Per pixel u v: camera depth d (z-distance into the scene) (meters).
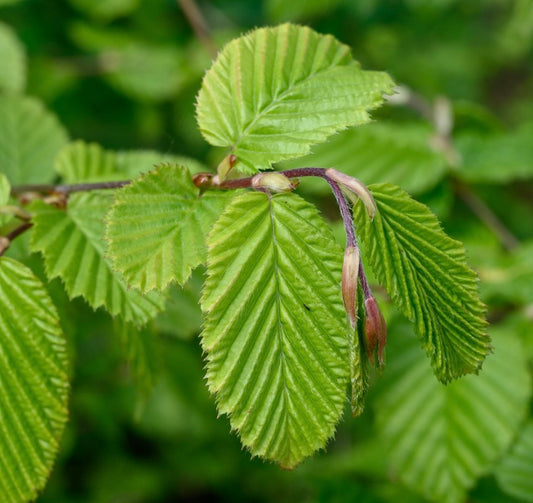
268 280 0.42
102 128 0.91
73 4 0.86
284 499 0.97
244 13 0.99
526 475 0.52
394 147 0.56
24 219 0.45
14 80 0.72
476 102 1.29
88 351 0.80
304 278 0.42
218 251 0.42
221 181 0.43
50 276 0.44
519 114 1.63
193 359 0.79
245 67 0.44
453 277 0.42
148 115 0.90
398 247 0.42
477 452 0.51
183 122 0.89
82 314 0.65
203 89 0.44
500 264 0.54
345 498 0.54
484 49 1.33
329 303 0.42
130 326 0.47
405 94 0.60
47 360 0.43
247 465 0.98
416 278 0.42
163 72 0.86
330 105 0.44
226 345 0.41
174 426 0.85
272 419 0.42
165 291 0.45
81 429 0.90
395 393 0.52
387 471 0.55
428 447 0.52
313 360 0.42
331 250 0.42
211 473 0.96
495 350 0.52
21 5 0.88
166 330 0.48
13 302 0.43
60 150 0.53
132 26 0.92
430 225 0.42
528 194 1.14
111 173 0.51
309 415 0.42
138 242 0.43
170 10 0.93
